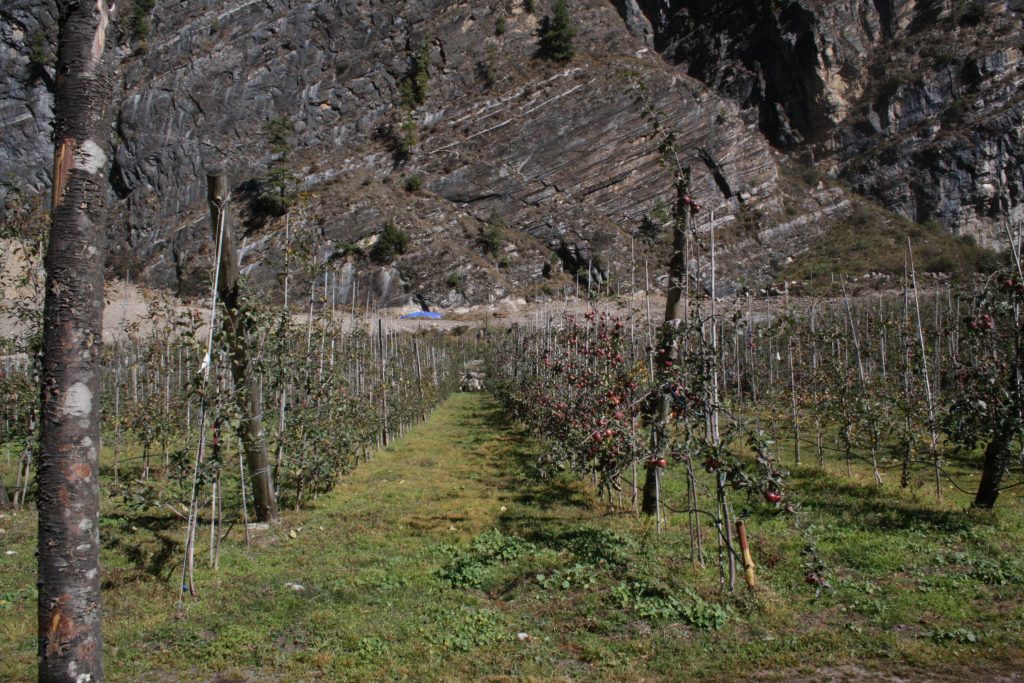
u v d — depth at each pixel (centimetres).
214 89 6600
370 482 1114
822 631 502
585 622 526
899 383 1295
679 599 554
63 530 303
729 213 6112
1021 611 523
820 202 6294
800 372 1521
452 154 6550
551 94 6669
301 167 6506
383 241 5588
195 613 555
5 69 6050
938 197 6231
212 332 643
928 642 480
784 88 7425
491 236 5947
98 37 321
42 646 301
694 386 603
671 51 8231
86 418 312
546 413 1224
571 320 1227
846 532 744
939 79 6619
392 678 442
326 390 1002
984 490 840
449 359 3128
